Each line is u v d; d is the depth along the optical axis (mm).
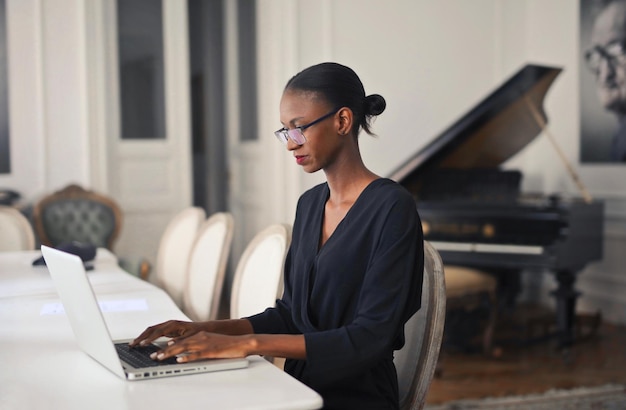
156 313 2430
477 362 4887
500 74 6984
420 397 1969
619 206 6035
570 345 5199
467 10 6871
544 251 4922
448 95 6852
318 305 1900
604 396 4152
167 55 6402
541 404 4012
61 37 5922
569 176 6500
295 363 1930
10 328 2211
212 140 7648
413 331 2014
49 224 5520
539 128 5215
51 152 5938
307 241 1988
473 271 4926
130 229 6348
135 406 1441
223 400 1464
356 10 6535
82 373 1695
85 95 5980
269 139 6465
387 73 6664
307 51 6410
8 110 5832
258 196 6707
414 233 1802
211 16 7449
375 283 1756
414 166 5020
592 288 6297
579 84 6367
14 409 1453
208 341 1674
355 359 1695
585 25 6301
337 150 1910
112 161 6250
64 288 1766
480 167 5469
